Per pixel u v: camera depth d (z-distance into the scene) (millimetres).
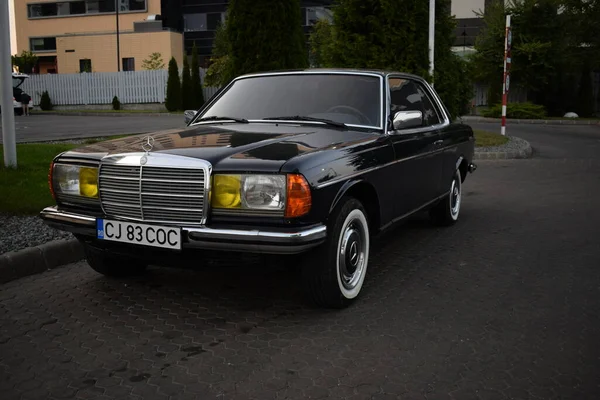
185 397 2863
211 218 3623
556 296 4281
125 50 48750
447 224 6492
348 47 13344
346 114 4695
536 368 3141
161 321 3840
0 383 3014
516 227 6508
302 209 3512
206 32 53438
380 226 4488
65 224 4059
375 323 3775
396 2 12836
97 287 4539
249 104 4988
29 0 54844
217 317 3900
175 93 32375
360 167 4059
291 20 14711
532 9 27703
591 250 5535
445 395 2859
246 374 3092
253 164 3555
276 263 3699
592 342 3475
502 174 10750
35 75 35875
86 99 35562
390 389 2920
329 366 3176
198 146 3885
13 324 3803
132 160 3781
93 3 53281
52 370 3156
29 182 7328
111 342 3516
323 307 4031
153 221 3746
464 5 38250
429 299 4223
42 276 4836
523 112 26344
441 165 5809
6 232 5574
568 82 29406
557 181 9820
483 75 28688
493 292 4371
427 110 5797
